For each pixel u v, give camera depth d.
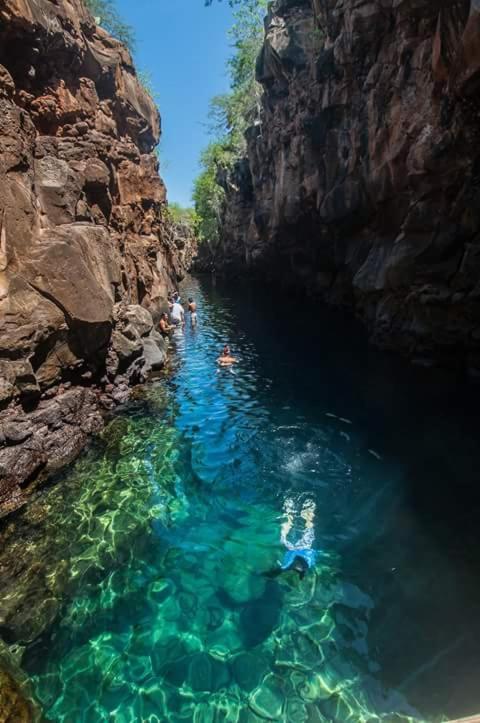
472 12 7.46
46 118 10.20
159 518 5.91
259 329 19.14
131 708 3.59
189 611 4.48
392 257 12.88
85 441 7.88
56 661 3.97
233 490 6.58
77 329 8.05
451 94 9.63
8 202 6.96
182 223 61.53
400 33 11.54
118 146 13.58
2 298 6.53
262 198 27.61
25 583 4.80
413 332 12.74
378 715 3.46
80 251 8.13
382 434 8.20
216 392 10.86
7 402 6.30
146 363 12.23
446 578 4.75
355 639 4.12
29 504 6.06
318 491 6.51
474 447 7.54
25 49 8.98
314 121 17.50
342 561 5.09
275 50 19.62
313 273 26.25
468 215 10.69
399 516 5.82
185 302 28.98
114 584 4.82
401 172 12.69
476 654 3.88
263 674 3.84
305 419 9.07
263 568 5.04
